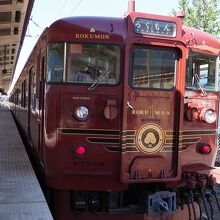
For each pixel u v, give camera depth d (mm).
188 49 6238
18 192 5980
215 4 17688
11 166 7773
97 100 5801
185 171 6191
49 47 5934
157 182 6012
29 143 10234
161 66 6035
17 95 19484
